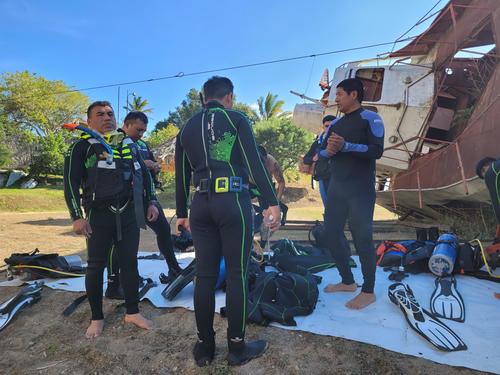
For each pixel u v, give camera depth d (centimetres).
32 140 2866
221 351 242
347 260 338
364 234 303
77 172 263
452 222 738
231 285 225
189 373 222
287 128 2484
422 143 769
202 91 250
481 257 382
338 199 318
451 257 364
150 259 491
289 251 428
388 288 323
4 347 265
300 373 217
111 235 278
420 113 764
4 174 2595
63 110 3812
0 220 1155
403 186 797
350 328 264
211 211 223
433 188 684
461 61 785
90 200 268
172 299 328
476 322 271
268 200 221
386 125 802
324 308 301
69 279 396
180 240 511
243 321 225
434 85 758
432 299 310
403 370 216
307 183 2509
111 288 346
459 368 216
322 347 242
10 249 624
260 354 234
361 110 317
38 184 2641
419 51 846
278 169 503
